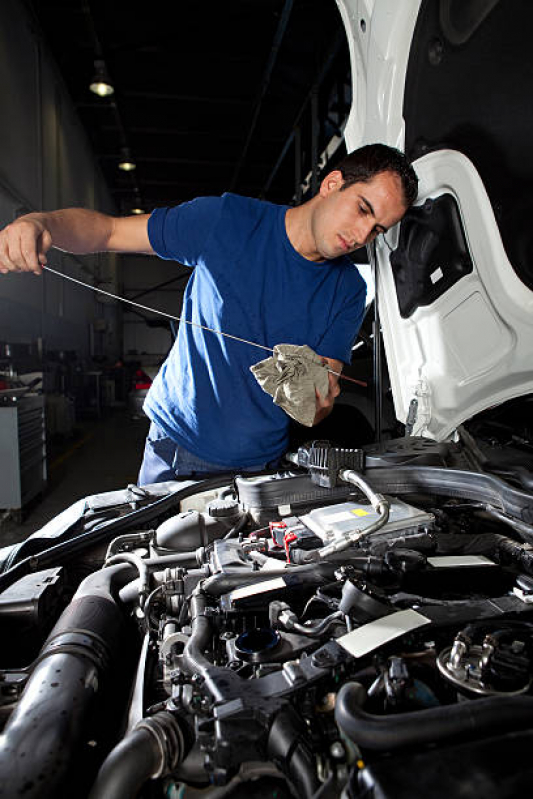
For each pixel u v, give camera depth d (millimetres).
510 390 1214
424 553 884
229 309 1481
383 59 1319
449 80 1164
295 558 904
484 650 610
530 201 1038
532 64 963
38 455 3740
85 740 637
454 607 699
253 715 550
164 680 742
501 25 997
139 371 10359
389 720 506
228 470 1640
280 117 7746
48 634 925
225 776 551
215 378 1521
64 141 7348
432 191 1283
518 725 510
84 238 1413
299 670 607
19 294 5562
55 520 1358
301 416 1214
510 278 1135
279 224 1459
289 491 1123
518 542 911
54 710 633
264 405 1552
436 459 1229
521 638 630
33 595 914
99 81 6191
